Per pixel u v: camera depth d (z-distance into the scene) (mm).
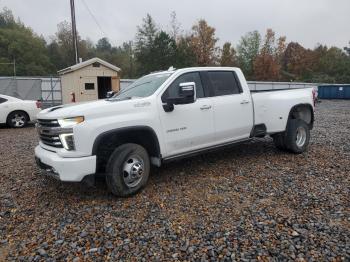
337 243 3146
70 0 21656
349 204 4070
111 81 17906
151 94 4867
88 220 3844
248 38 69188
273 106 6332
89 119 4141
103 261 2998
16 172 5863
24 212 4125
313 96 7203
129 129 4406
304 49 68062
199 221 3723
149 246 3227
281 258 2941
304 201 4207
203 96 5402
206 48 53562
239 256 2996
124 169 4438
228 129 5648
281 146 6805
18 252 3195
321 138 8594
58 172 4094
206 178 5281
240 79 6008
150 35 46688
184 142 5066
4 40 65312
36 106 12711
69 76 17188
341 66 69250
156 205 4223
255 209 4004
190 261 2953
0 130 11766
